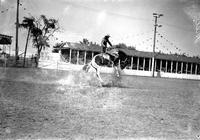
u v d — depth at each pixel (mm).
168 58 54875
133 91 13820
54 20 52469
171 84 24484
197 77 55531
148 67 55062
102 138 4562
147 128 5512
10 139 4219
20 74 20578
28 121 5457
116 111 7355
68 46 46000
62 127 5137
